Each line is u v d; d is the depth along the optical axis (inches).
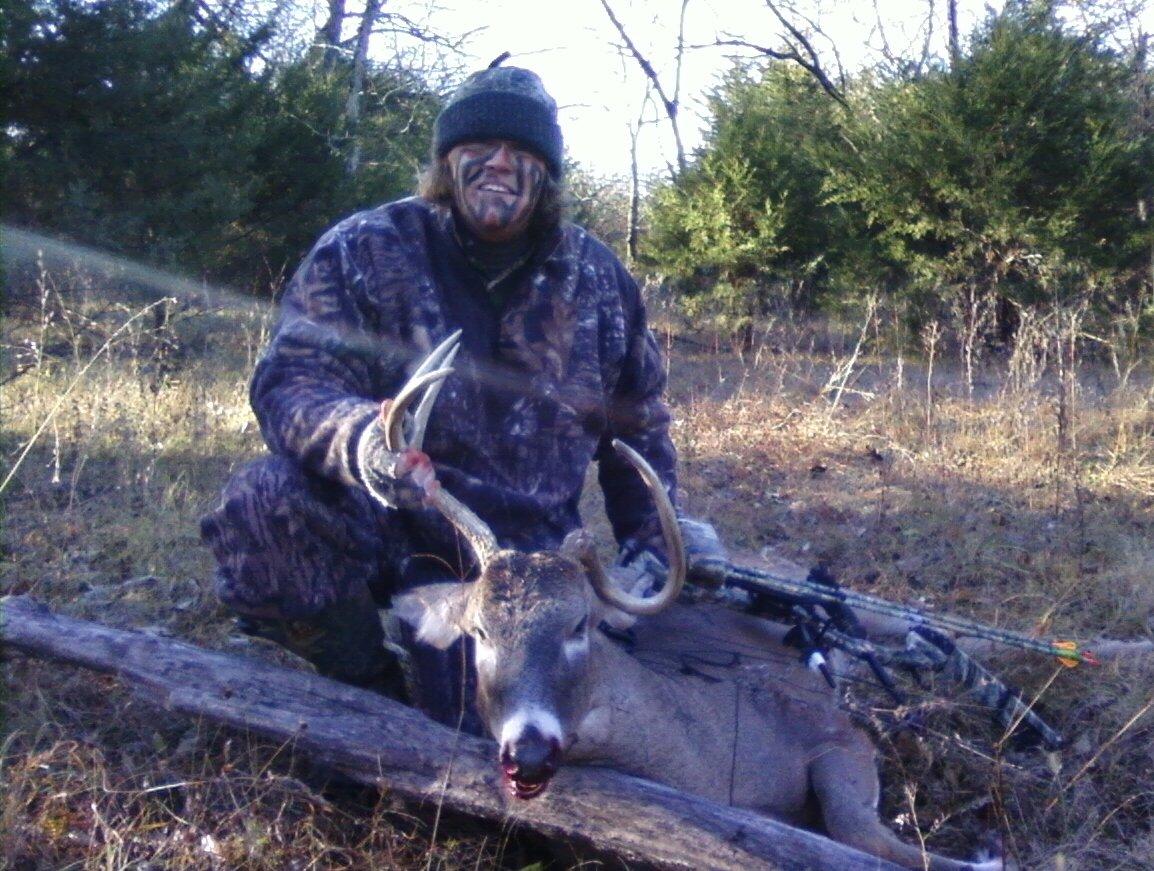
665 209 735.7
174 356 399.9
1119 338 530.0
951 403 409.4
